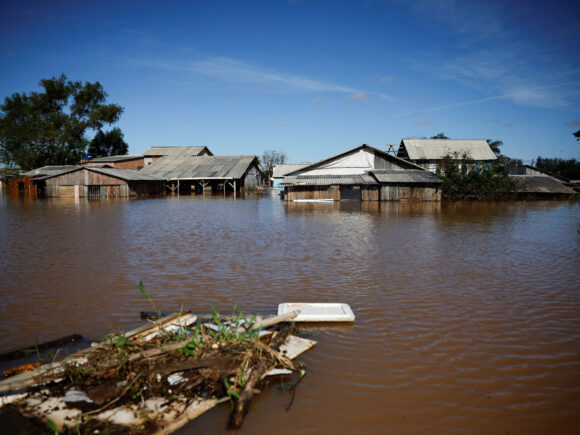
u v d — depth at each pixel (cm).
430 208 2730
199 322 559
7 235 1418
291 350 518
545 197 3819
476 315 648
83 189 4116
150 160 6712
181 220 1936
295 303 669
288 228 1648
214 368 446
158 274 890
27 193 4875
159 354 468
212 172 5109
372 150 3738
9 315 641
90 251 1140
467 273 906
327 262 1011
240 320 589
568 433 366
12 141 5953
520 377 461
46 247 1195
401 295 748
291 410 398
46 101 6347
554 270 934
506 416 391
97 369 441
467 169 3688
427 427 374
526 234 1484
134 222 1839
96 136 7456
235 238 1384
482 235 1457
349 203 3241
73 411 387
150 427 366
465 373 469
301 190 3403
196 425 373
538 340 556
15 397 409
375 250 1166
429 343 546
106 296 736
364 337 566
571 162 5100
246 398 400
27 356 502
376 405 407
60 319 625
